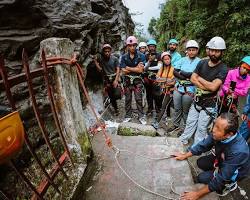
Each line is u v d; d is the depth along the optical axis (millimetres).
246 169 2725
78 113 2717
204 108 3750
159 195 2447
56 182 2275
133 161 2910
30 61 2998
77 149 2658
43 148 2654
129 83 5340
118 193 2492
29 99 2662
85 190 2537
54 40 2268
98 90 5984
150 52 5555
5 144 1401
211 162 3275
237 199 3504
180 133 5062
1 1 2682
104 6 6883
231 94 4098
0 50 2740
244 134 4250
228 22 9477
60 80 2420
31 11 3055
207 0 10508
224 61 9508
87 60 4746
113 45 7758
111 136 3426
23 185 2217
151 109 6137
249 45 8727
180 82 4719
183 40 12852
